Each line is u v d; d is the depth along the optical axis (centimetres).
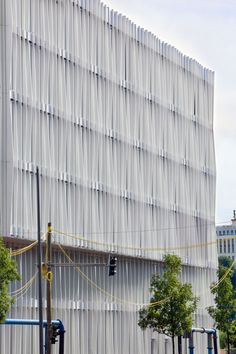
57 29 10700
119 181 11662
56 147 10506
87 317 11088
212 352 13888
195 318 13462
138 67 12250
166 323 10962
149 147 12369
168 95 12962
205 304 13825
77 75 10975
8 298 7662
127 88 11969
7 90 9794
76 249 10794
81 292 10994
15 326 9825
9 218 9619
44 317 10275
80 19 11119
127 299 11881
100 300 11344
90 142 11125
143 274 12269
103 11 11581
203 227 13750
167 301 10950
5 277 7631
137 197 12012
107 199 11381
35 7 10344
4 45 9844
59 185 10500
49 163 10344
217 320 12875
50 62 10531
